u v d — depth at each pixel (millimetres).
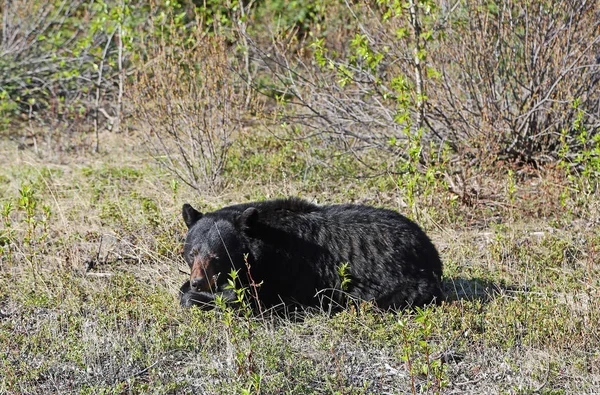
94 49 19109
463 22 14383
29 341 8828
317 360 8461
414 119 14430
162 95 14492
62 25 22094
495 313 9250
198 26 15266
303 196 13562
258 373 8000
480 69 14133
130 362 8328
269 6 21422
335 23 18750
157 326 9000
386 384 8062
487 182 13578
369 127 15094
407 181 12867
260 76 19328
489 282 10375
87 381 8109
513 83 14758
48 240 11727
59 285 10141
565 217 12312
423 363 8195
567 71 13562
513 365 8172
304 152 15141
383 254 9328
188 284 9898
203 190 13961
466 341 8688
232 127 15648
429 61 14578
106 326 9094
